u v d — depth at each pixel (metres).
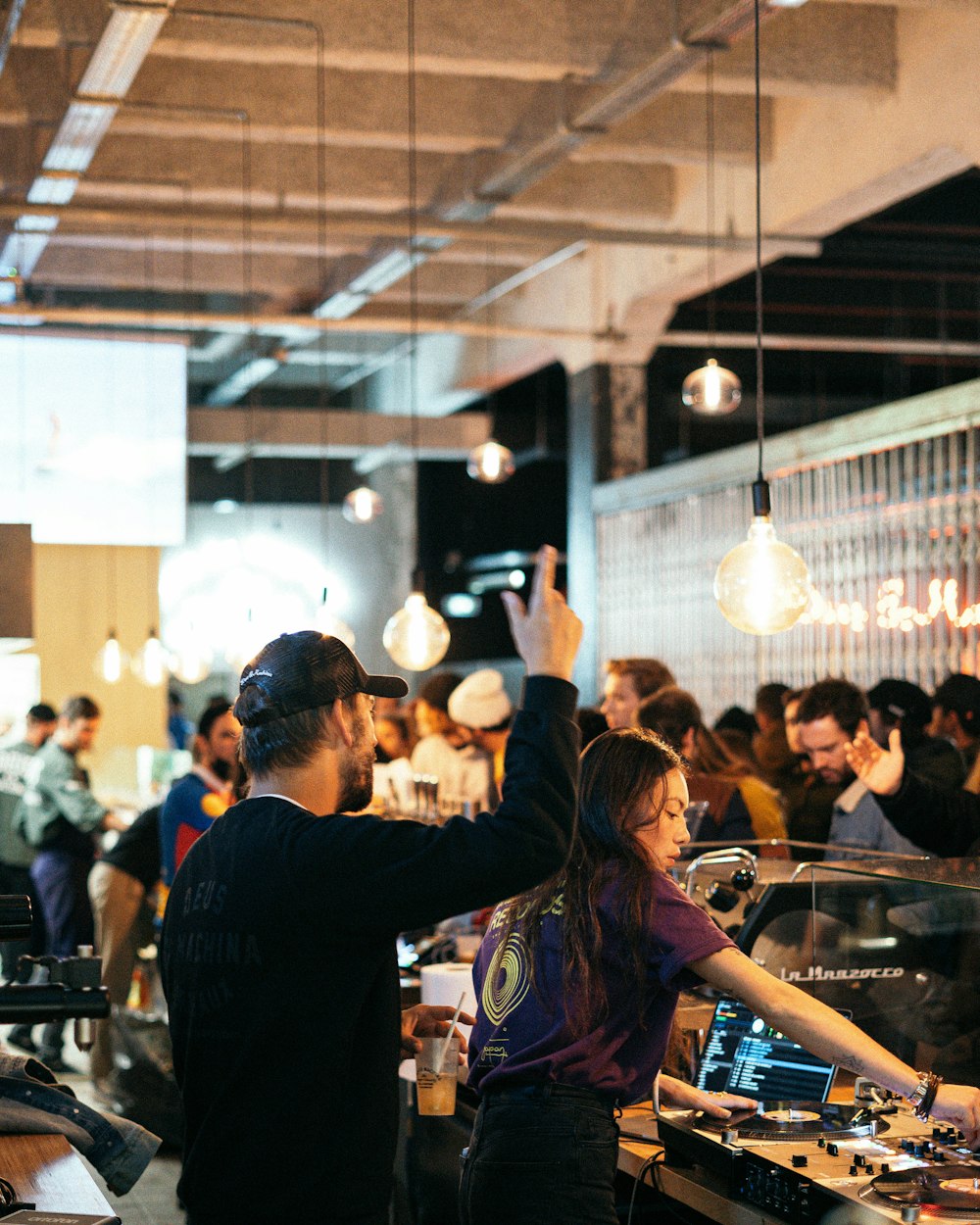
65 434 12.07
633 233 8.99
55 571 13.66
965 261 10.30
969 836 3.61
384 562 16.80
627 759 2.45
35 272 11.57
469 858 1.78
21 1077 2.41
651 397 12.73
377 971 1.91
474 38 6.73
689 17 5.96
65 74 7.29
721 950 2.33
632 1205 2.73
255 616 8.34
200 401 16.56
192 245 10.63
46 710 8.52
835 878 2.73
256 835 1.92
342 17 6.60
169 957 2.03
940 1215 2.10
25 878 8.16
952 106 7.48
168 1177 5.40
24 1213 1.94
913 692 5.00
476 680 6.64
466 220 8.96
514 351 13.40
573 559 12.36
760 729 6.24
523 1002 2.43
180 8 6.41
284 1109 1.86
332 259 11.67
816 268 11.24
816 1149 2.46
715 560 10.18
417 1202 3.57
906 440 7.86
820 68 7.71
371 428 14.41
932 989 2.53
